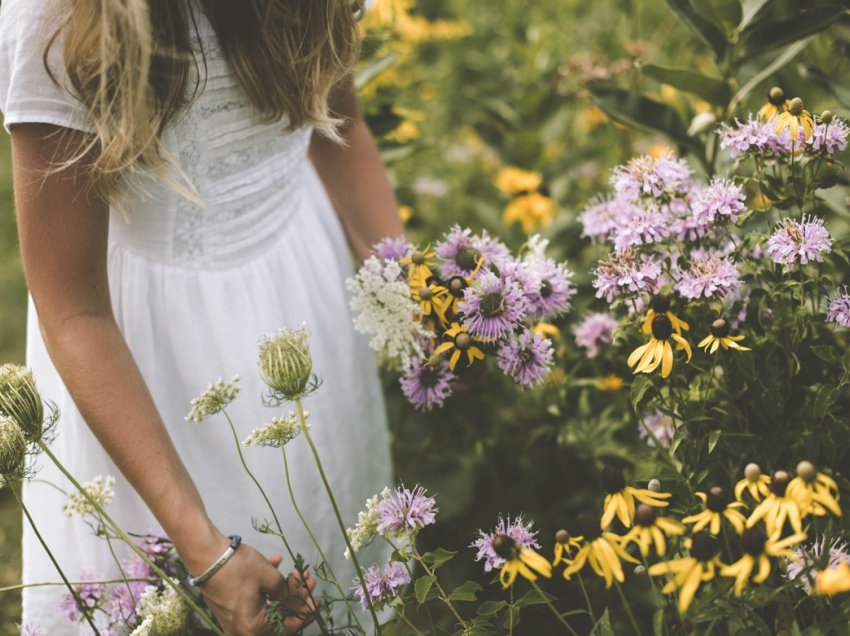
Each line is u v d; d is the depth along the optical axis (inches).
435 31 113.6
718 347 42.1
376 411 61.7
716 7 55.6
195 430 51.0
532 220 83.1
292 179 52.5
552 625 60.2
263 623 42.8
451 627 59.8
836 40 63.7
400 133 92.6
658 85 81.7
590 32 118.0
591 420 62.9
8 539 82.2
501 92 107.6
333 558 56.4
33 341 51.0
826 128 42.7
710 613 35.4
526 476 70.2
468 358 45.3
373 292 44.3
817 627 36.5
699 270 43.1
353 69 53.1
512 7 119.1
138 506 51.6
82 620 49.3
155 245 47.9
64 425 50.5
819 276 45.6
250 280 50.6
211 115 44.4
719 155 59.7
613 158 96.9
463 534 69.1
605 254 53.9
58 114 37.9
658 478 45.1
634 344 47.9
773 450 44.4
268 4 42.6
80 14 36.5
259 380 51.1
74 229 39.8
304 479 53.9
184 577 49.4
